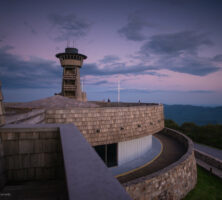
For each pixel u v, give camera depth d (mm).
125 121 12953
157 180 9719
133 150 16016
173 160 14898
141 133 14164
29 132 3391
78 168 1094
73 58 32312
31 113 6746
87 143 1840
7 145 3283
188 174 12531
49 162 3475
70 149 1584
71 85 32812
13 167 3312
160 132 27422
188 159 12742
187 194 12148
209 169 16828
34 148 3418
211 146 29078
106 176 967
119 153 14727
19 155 3354
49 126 3441
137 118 13852
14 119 4777
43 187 2836
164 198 10094
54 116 10094
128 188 8469
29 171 3406
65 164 1173
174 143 20859
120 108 12656
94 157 1338
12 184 3166
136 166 13680
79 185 836
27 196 2453
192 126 36062
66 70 34000
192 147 15539
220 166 16828
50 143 3471
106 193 749
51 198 2379
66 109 10414
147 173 12109
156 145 19922
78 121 10797
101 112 11703
